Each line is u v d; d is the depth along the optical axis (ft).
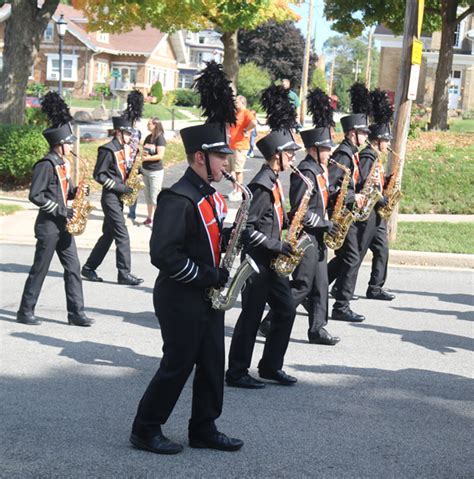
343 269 29.48
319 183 23.84
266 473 16.46
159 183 47.52
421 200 57.36
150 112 147.13
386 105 30.55
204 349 16.99
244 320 21.67
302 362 24.44
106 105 163.73
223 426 18.97
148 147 47.06
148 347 25.52
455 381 23.26
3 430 18.26
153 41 200.75
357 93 30.50
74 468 16.37
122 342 25.95
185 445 17.71
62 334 26.63
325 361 24.64
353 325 29.19
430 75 179.22
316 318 26.11
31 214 50.52
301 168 23.80
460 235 46.09
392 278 37.65
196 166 16.43
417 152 68.85
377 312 31.27
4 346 25.02
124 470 16.34
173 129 107.76
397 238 44.65
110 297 32.37
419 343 27.22
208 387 17.20
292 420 19.54
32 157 58.80
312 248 24.16
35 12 67.46
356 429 19.11
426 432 19.10
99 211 52.44
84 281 35.04
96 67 192.95
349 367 24.16
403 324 29.66
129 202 34.65
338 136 89.45
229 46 98.48
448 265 40.70
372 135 29.96
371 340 27.30
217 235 16.52
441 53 108.27
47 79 188.65
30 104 144.56
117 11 87.92
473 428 19.47
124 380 22.13
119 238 34.53
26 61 67.62
